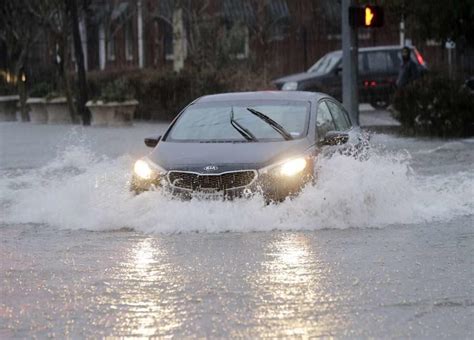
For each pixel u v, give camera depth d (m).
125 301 18.52
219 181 26.39
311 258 22.33
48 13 78.38
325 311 17.69
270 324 16.86
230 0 96.94
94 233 26.30
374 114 76.75
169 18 99.38
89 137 61.12
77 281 20.28
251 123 29.27
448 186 34.09
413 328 16.62
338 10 101.38
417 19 61.25
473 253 22.97
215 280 20.19
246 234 25.52
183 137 29.41
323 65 82.56
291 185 26.38
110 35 106.56
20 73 84.69
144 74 83.56
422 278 20.33
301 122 29.16
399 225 26.95
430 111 56.84
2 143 57.75
